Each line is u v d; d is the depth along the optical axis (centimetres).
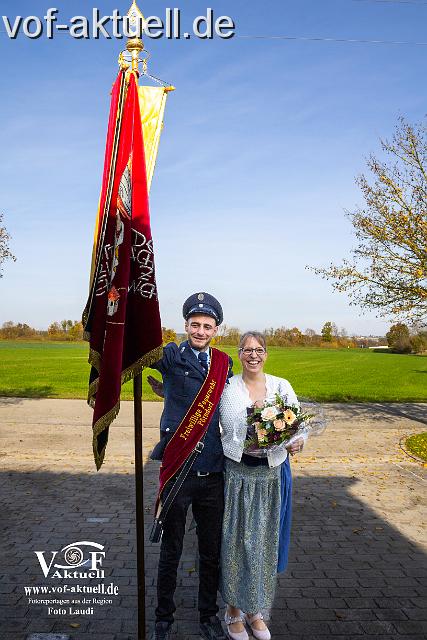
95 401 301
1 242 1255
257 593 323
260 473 328
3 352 4372
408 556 466
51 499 614
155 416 1268
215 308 341
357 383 2267
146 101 316
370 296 1020
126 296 297
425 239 934
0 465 773
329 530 527
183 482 324
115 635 335
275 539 334
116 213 305
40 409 1354
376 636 340
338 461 823
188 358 334
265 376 350
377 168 1003
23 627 343
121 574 421
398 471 768
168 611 327
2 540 488
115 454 854
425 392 1928
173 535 325
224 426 328
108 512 570
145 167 308
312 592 398
